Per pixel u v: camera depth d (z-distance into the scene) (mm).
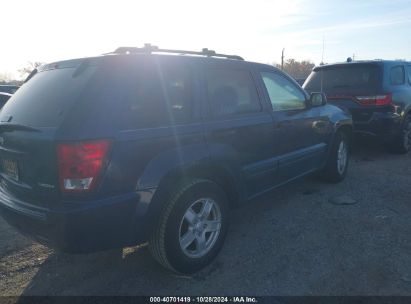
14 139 2828
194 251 3184
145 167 2729
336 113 5352
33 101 2887
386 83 6633
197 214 3189
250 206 4688
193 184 3041
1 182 3221
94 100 2557
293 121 4340
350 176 5891
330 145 5230
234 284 2990
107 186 2541
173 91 3041
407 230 3855
